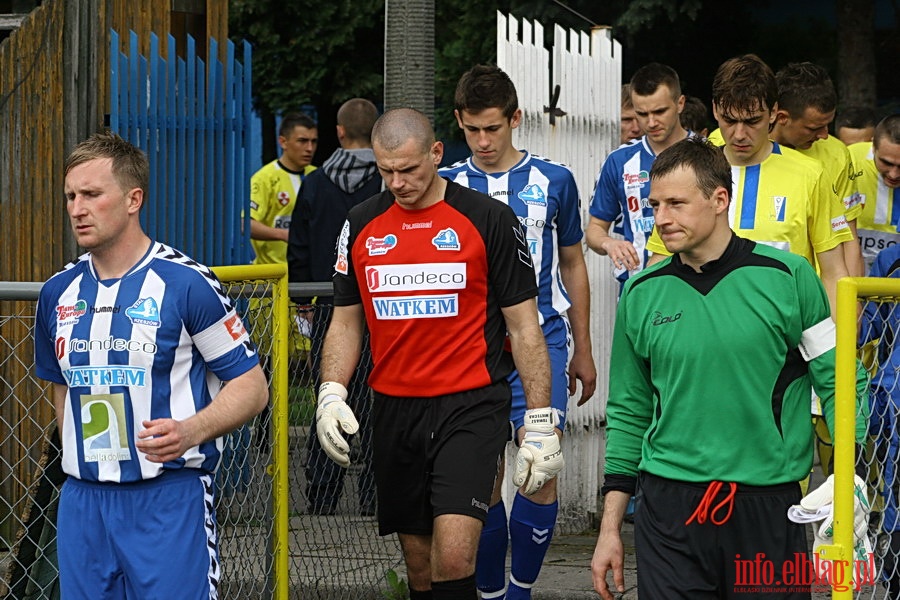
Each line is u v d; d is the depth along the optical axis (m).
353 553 15.21
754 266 9.77
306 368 15.06
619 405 10.52
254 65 39.41
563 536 17.88
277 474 12.69
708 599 9.84
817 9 38.75
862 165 18.28
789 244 13.06
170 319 9.60
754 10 38.78
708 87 38.09
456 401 11.48
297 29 39.34
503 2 35.47
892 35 39.66
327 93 40.78
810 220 13.18
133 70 17.02
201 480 9.90
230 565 13.16
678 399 9.88
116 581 9.73
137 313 9.59
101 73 16.52
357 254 11.77
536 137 16.98
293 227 19.45
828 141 16.16
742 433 9.73
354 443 15.34
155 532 9.62
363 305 11.94
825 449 13.99
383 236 11.63
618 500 10.47
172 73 17.89
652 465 10.05
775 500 9.73
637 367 10.40
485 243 11.49
